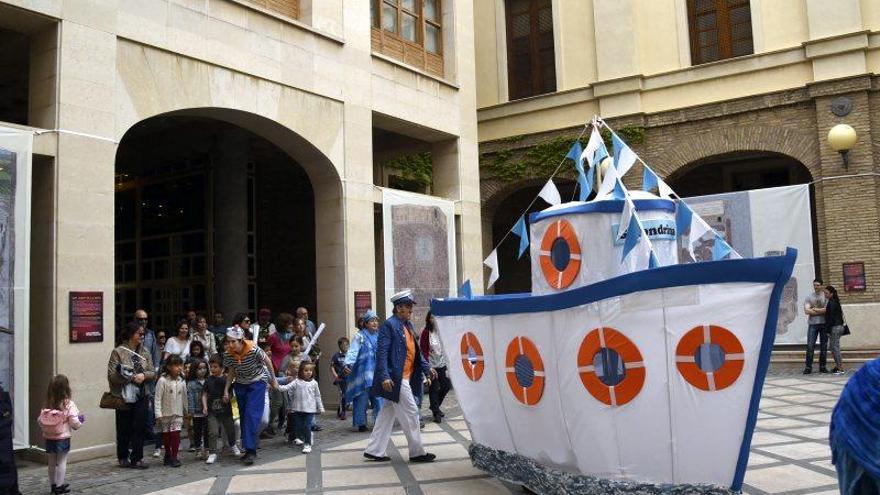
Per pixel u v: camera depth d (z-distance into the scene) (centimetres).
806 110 1616
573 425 561
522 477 626
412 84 1512
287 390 920
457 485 677
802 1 1642
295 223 1878
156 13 1021
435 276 1505
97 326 903
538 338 598
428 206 1507
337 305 1303
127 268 1908
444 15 1672
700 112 1727
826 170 1563
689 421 506
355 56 1366
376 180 1838
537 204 2239
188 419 905
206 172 1727
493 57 2034
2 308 822
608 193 684
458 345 708
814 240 1847
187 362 923
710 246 1652
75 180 900
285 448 909
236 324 954
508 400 640
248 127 1220
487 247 2005
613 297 532
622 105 1814
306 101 1259
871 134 1529
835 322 1414
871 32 1545
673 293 509
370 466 777
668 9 1800
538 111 1944
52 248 878
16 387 827
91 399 888
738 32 1734
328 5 1315
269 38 1196
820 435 840
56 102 894
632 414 525
